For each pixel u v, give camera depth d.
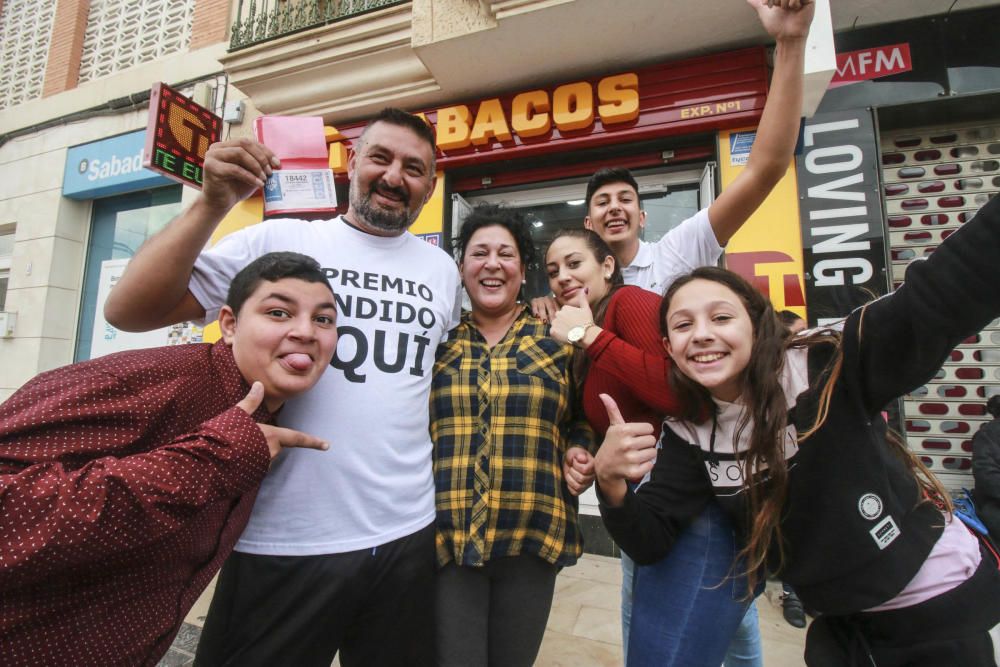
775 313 1.03
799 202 2.72
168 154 2.71
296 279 0.97
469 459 1.29
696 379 1.01
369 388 1.17
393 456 1.18
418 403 1.27
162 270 0.99
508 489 1.25
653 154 3.20
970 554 0.91
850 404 0.91
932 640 0.87
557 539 1.27
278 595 1.06
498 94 3.34
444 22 2.90
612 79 3.02
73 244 4.98
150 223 4.76
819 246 2.67
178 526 0.76
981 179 2.82
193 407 0.90
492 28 2.77
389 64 3.38
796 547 0.96
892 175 2.94
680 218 3.28
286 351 0.94
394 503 1.17
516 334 1.46
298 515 1.08
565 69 3.09
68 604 0.73
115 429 0.81
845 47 2.81
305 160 1.27
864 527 0.88
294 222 1.30
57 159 4.95
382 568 1.14
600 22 2.70
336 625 1.09
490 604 1.29
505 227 1.52
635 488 1.35
